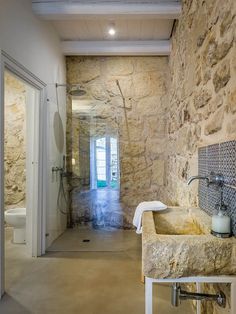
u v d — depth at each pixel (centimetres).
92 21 324
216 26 159
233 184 128
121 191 404
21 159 419
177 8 280
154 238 119
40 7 275
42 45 300
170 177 353
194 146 216
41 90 298
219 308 144
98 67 404
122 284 229
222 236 123
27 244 303
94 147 403
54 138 344
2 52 208
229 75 137
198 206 201
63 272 254
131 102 404
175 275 116
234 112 130
